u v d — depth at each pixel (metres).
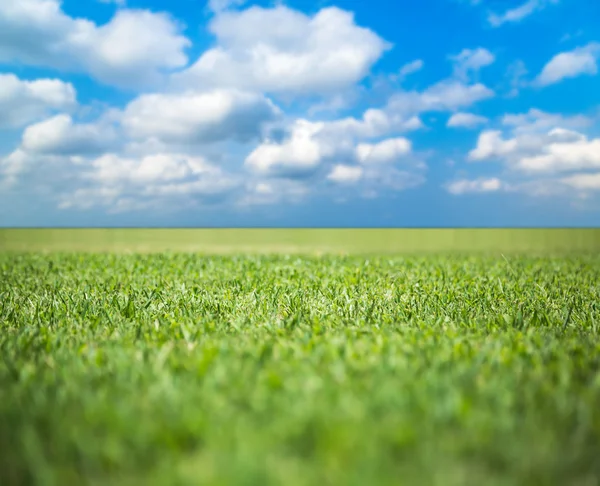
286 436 2.32
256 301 6.69
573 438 2.42
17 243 30.88
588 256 16.67
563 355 3.86
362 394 2.87
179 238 41.03
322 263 12.32
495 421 2.50
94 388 3.15
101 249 22.53
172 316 5.83
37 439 2.39
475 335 4.75
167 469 2.10
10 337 4.68
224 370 3.29
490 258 14.68
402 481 2.02
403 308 6.26
